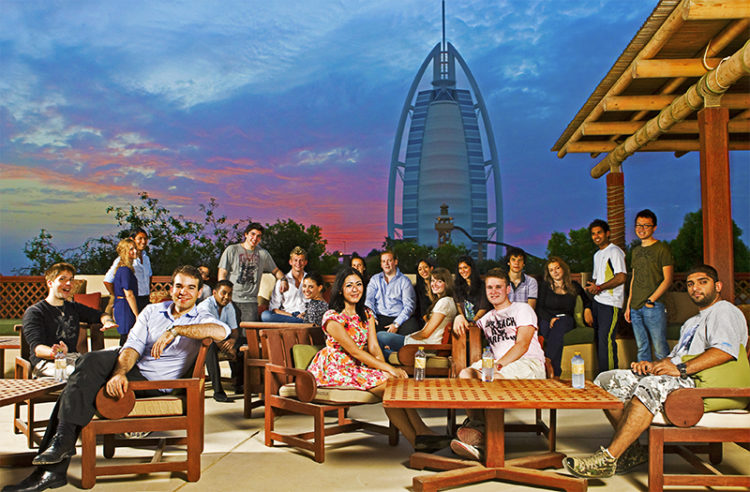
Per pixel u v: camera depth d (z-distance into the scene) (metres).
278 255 26.50
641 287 5.97
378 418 5.04
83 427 3.21
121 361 3.34
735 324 3.21
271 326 6.02
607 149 8.38
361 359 4.02
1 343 5.10
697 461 3.37
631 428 3.12
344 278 4.18
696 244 12.56
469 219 135.50
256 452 3.96
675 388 3.13
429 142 137.38
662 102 6.25
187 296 3.69
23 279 9.72
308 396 3.78
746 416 3.05
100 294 8.47
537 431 4.29
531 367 3.97
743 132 6.76
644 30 4.98
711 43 5.00
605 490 3.13
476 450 3.43
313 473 3.48
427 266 6.46
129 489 3.20
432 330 5.16
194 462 3.34
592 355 6.91
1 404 2.99
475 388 3.34
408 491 3.15
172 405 3.37
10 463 3.63
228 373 7.91
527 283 6.62
